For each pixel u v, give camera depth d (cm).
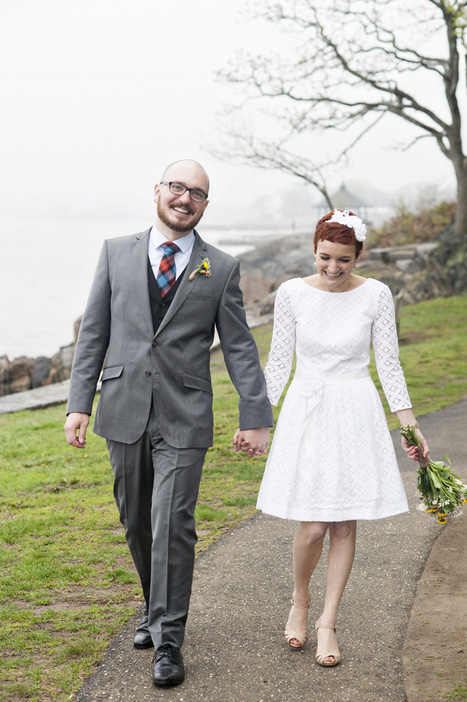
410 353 1295
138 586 385
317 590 369
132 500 312
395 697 273
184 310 306
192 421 303
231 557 415
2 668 300
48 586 386
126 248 316
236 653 308
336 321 308
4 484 602
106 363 312
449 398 915
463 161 2344
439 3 2033
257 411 308
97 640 323
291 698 273
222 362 1347
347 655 304
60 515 507
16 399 1138
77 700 275
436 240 2606
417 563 397
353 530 310
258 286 2473
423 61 2164
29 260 7912
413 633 319
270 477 307
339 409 302
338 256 297
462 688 274
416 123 2316
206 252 317
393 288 1546
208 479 596
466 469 588
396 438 714
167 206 305
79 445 308
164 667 282
